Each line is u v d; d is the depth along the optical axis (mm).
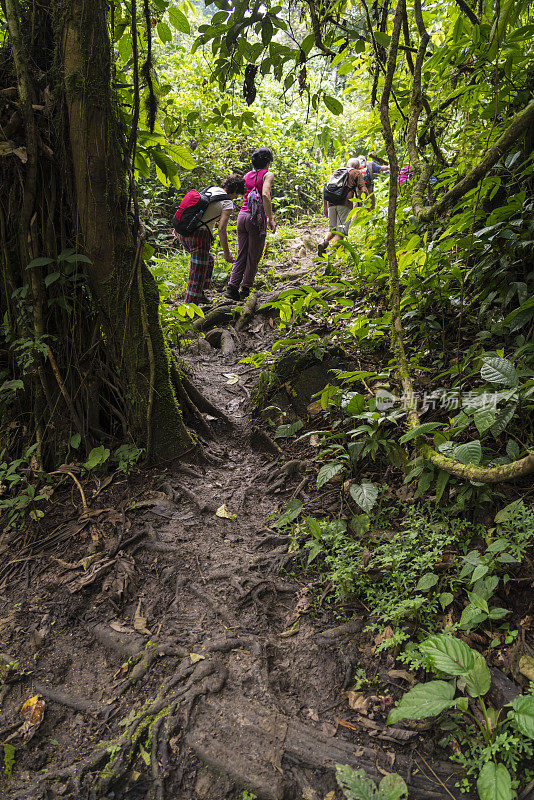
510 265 2809
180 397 3486
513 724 1631
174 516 2818
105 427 3309
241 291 5703
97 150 2852
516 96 2996
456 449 2137
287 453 3225
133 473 3125
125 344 3115
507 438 2512
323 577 2359
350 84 4430
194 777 1705
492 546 2021
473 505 2326
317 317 4219
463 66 3221
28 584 2539
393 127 3750
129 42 3094
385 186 5316
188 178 8539
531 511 2152
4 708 2016
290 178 10430
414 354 3225
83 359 3148
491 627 1968
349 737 1768
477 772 1609
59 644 2242
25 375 3133
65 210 3002
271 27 2551
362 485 2490
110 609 2365
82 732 1901
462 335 3266
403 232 3623
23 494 2957
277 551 2557
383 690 1901
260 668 2004
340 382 3408
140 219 3230
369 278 3922
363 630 2100
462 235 3385
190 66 9523
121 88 3064
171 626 2244
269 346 4695
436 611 2082
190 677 1987
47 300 3025
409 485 2574
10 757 1843
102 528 2764
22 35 2764
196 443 3305
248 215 5395
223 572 2449
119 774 1736
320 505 2746
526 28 2607
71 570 2559
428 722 1765
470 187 2533
